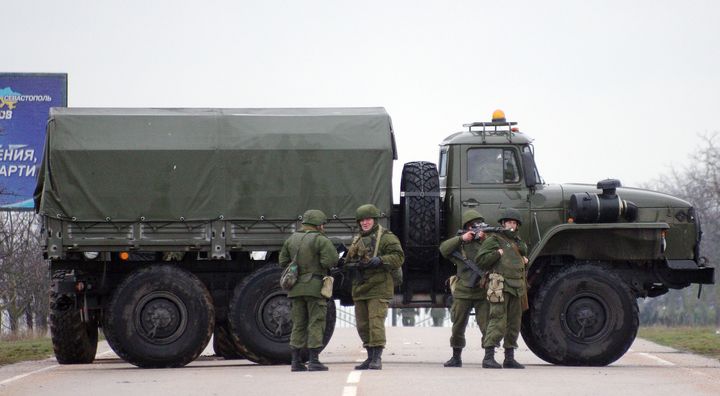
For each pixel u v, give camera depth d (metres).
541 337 67.12
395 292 71.44
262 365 68.12
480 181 71.00
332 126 68.56
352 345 94.38
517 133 71.75
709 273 71.31
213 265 69.56
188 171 67.69
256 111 69.19
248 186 67.88
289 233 68.06
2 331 123.56
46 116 116.50
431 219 68.75
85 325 72.62
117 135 67.62
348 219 68.31
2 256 113.81
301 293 58.84
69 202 67.12
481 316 62.78
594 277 67.31
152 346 67.00
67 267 68.94
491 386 49.62
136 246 67.31
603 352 66.94
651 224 69.00
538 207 70.81
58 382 55.31
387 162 68.50
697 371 59.94
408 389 48.00
